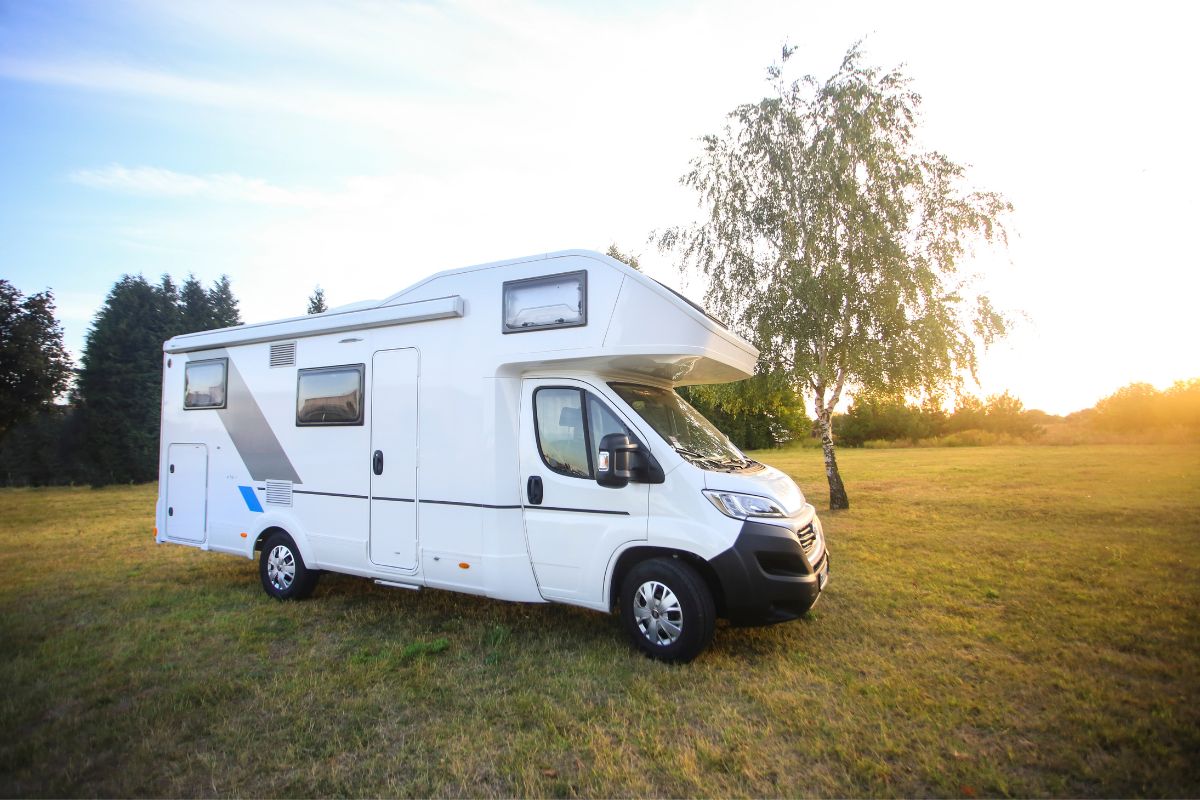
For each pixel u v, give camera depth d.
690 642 4.29
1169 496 12.48
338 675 4.25
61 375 23.20
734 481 4.44
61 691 4.05
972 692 3.92
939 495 14.09
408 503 5.34
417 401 5.33
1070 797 2.85
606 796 2.91
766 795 2.91
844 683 4.07
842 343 12.27
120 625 5.43
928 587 6.39
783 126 12.42
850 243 12.09
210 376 6.80
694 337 4.45
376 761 3.20
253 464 6.39
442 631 5.21
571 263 4.76
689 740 3.38
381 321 5.50
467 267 5.19
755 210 12.68
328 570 5.92
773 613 4.28
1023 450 31.06
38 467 28.56
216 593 6.50
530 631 5.15
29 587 6.84
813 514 5.17
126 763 3.21
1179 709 3.64
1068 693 3.89
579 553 4.69
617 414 4.69
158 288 31.67
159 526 7.20
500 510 4.89
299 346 6.11
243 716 3.69
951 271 11.94
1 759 3.22
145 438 29.03
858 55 12.12
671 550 4.45
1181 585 6.35
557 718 3.62
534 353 4.83
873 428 43.53
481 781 3.04
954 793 2.89
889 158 11.88
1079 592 6.13
